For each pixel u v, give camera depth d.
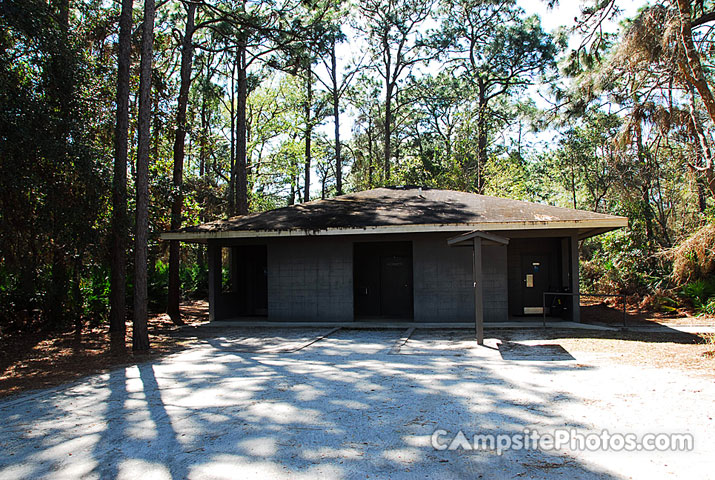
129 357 9.03
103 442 4.35
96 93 12.52
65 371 8.01
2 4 8.75
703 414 4.66
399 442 4.14
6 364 8.80
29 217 9.91
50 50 9.89
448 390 5.86
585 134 24.50
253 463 3.76
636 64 11.60
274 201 45.50
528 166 35.66
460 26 32.47
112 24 13.41
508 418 4.70
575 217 11.64
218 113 32.19
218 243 14.02
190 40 16.78
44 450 4.20
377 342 10.07
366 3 31.66
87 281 14.60
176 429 4.64
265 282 15.57
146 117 9.93
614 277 17.20
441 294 12.70
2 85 8.56
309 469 3.62
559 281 14.17
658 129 12.09
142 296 9.76
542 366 7.16
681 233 19.11
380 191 16.94
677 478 3.32
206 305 20.95
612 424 4.44
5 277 12.72
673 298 14.69
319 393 5.86
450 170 31.72
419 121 41.19
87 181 10.52
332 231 12.26
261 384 6.42
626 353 7.99
